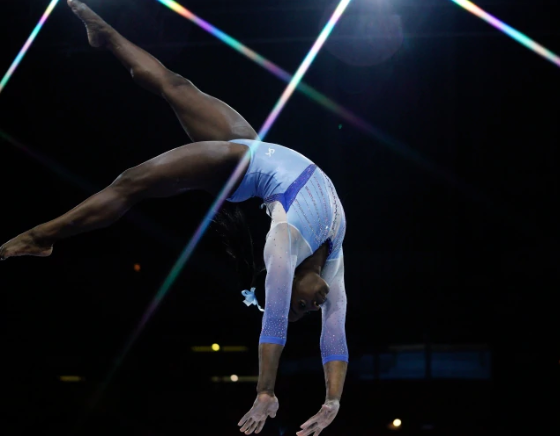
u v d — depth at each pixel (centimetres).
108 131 823
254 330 882
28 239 334
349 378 863
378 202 838
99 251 897
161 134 825
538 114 791
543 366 830
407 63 784
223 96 816
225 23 752
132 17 718
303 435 330
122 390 887
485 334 845
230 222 378
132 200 341
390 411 844
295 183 343
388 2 708
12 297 892
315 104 812
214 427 866
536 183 808
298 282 334
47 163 829
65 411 877
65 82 789
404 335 861
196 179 348
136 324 888
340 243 358
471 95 796
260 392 297
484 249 835
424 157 818
